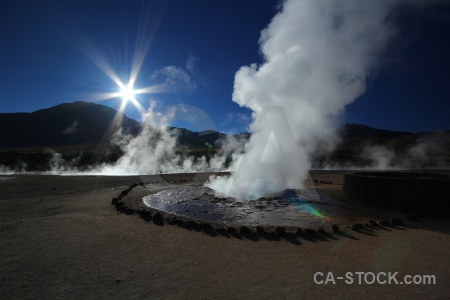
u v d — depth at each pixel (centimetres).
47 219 796
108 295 377
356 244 577
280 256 516
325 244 582
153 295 376
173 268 464
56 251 540
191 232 676
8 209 934
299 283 408
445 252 521
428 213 848
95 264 479
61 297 373
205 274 441
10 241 599
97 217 823
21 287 400
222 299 366
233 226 732
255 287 397
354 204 1008
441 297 366
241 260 498
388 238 611
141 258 507
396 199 908
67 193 1280
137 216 839
